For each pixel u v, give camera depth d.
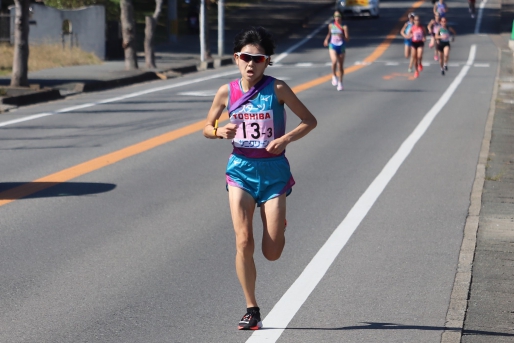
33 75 58.59
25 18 49.38
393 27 116.50
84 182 25.61
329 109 44.09
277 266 17.30
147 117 40.44
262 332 13.58
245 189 13.20
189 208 22.44
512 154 30.83
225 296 15.45
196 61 75.69
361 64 75.50
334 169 28.03
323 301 15.12
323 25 119.88
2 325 13.86
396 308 14.72
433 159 29.89
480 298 15.04
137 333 13.55
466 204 22.95
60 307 14.77
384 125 38.38
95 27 75.06
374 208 22.50
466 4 154.12
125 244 18.88
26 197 23.45
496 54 85.19
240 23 114.56
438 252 18.25
